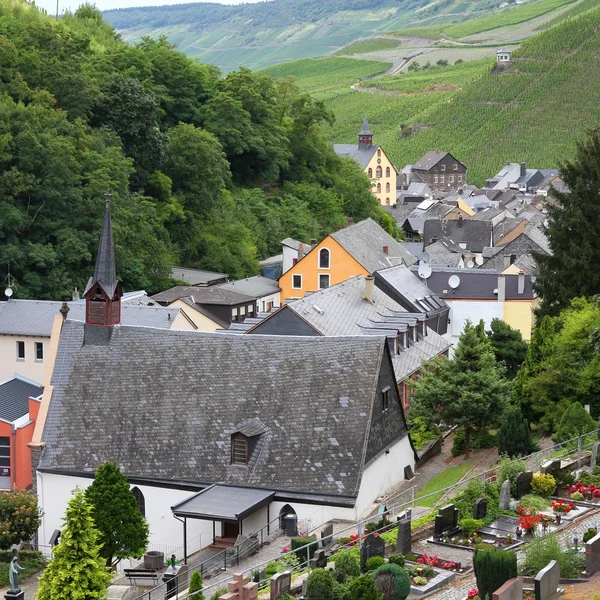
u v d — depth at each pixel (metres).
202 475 61.12
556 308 93.31
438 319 118.88
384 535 49.06
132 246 130.50
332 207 185.38
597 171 92.62
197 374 64.81
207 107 174.50
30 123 125.50
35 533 64.00
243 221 162.75
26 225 120.94
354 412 60.69
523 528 47.81
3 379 100.06
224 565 53.56
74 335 67.75
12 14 176.38
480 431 74.75
